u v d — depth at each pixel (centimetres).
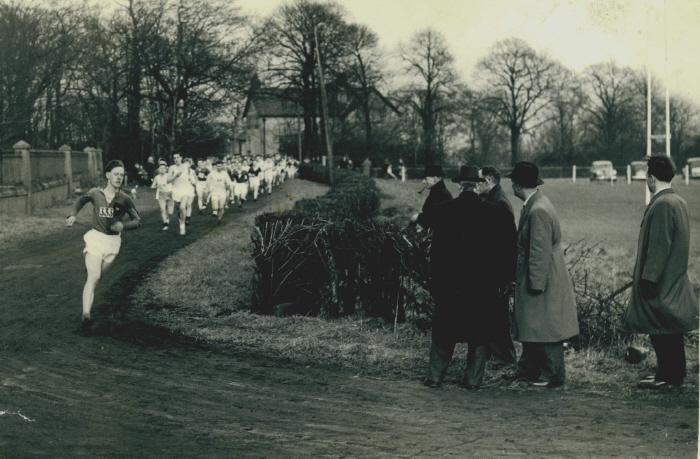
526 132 6744
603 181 6047
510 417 562
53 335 834
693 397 618
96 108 4553
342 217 1009
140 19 4319
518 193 671
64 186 3022
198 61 4450
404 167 5884
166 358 746
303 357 759
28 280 1192
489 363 731
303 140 6575
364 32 5388
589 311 812
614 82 6831
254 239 973
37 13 3469
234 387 642
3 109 3378
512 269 647
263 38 4781
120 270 1286
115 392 615
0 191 2238
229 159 3045
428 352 769
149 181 4428
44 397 594
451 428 529
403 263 859
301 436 505
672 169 634
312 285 939
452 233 648
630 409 585
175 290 1106
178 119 4591
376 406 591
